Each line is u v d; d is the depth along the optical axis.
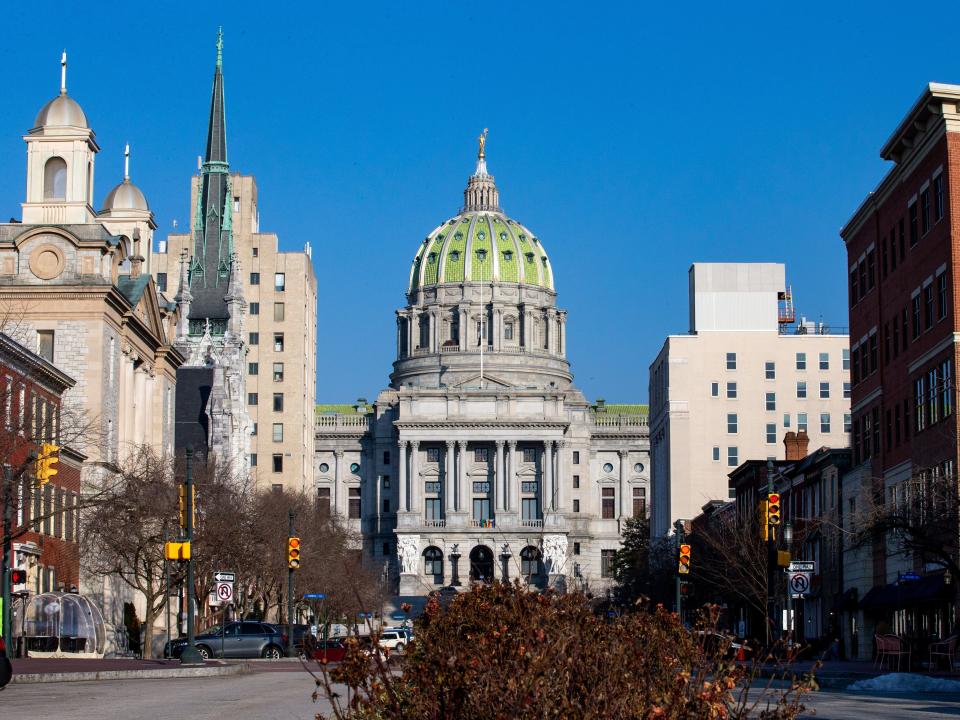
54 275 92.25
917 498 68.31
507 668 19.23
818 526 97.06
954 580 71.88
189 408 147.25
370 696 20.97
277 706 42.00
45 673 57.72
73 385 89.88
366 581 153.75
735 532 104.69
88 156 98.56
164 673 63.69
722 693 19.53
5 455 67.00
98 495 81.44
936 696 50.22
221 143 178.25
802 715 39.66
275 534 119.00
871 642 94.00
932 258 79.31
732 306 199.75
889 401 89.31
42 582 83.94
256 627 92.00
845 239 102.50
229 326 164.25
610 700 19.16
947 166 76.12
